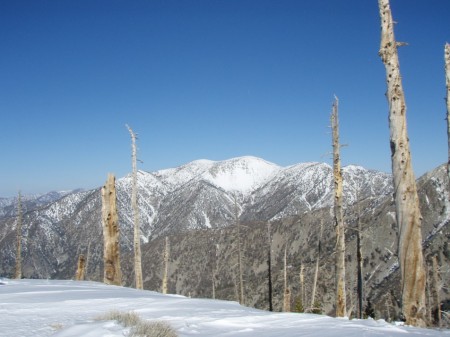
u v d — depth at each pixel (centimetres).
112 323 680
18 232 3444
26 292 1197
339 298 1574
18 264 3372
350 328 725
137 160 2334
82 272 2331
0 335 659
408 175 955
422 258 939
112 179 1994
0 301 1018
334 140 1616
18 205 3516
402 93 980
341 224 1608
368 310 3375
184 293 10094
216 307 995
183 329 722
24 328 714
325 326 748
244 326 758
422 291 926
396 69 986
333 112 1622
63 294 1170
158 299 1104
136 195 2305
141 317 811
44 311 892
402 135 966
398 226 960
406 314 927
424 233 8144
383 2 998
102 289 1370
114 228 1977
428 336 669
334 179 1628
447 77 1307
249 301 6988
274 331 709
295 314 877
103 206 1980
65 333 642
